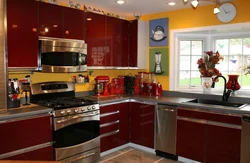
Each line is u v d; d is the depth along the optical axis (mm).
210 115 2902
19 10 2645
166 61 4051
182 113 3158
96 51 3535
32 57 2779
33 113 2477
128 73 4473
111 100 3438
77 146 2928
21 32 2670
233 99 3320
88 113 3049
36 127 2518
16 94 2650
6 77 2438
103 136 3367
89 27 3412
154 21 4152
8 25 2557
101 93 3871
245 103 3184
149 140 3557
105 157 3396
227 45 3803
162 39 4070
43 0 2910
